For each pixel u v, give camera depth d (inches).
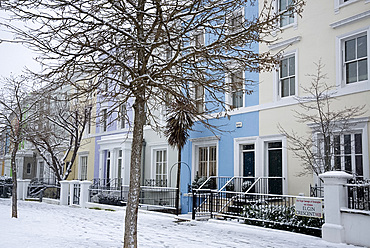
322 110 499.8
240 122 613.3
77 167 1072.2
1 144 957.2
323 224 358.0
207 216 548.7
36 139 783.7
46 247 279.3
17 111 630.5
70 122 872.9
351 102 468.8
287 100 546.6
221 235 384.5
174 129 607.2
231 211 550.3
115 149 879.1
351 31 479.2
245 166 609.3
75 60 261.0
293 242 345.1
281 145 558.3
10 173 1445.6
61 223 452.8
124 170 814.5
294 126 532.7
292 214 420.5
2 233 343.9
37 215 533.3
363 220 327.9
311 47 525.3
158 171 785.6
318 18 520.1
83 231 389.1
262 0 586.6
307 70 527.2
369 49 457.4
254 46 597.9
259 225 451.5
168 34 257.8
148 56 267.9
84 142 1045.8
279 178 550.3
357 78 475.2
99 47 270.5
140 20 278.2
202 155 690.2
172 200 709.9
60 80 281.4
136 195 249.3
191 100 290.8
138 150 255.9
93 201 767.1
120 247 293.0
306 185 506.9
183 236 371.2
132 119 851.4
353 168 465.7
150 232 395.5
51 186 903.7
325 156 450.6
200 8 301.0
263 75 588.1
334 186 352.8
